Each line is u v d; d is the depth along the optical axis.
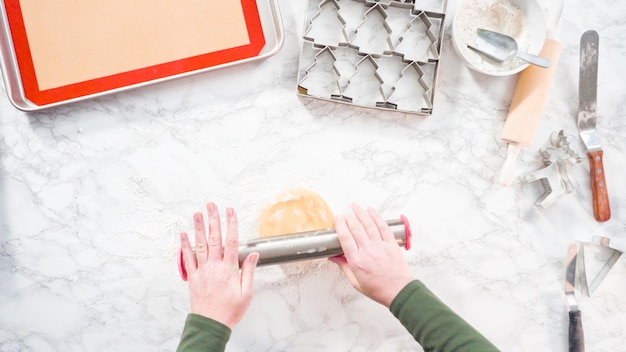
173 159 0.93
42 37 0.89
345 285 0.95
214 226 0.81
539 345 0.97
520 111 0.91
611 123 0.99
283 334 0.94
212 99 0.94
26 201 0.92
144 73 0.90
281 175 0.95
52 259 0.92
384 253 0.82
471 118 0.96
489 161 0.97
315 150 0.95
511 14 0.92
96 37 0.90
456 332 0.77
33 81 0.89
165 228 0.93
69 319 0.92
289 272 0.94
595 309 0.98
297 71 0.94
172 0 0.90
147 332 0.93
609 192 0.99
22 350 0.91
